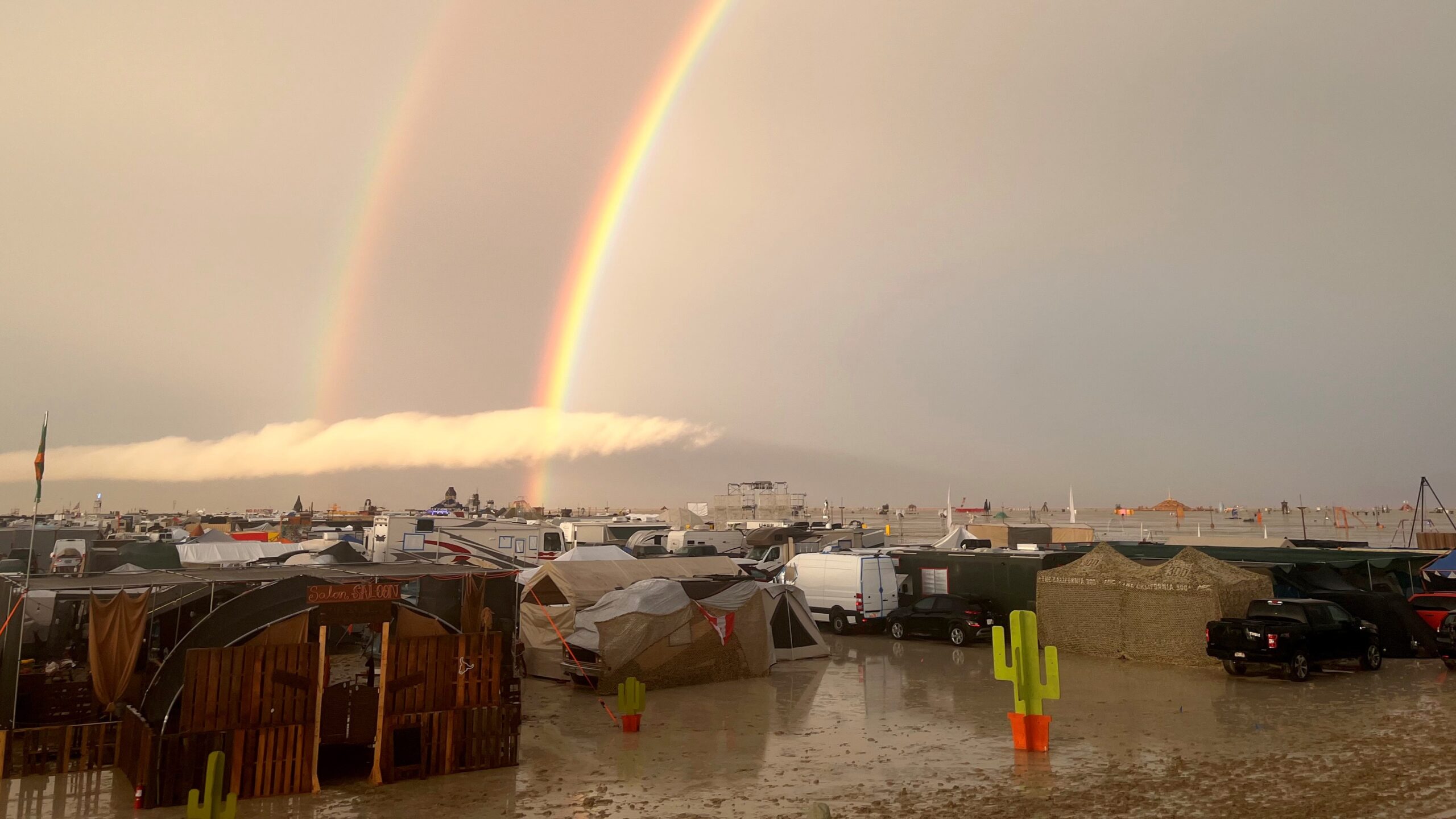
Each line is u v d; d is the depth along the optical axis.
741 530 62.94
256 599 12.84
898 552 34.75
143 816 10.95
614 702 18.70
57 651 19.41
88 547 33.50
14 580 14.77
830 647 27.88
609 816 10.77
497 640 13.62
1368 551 31.23
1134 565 25.14
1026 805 10.82
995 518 163.50
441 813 11.02
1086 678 21.17
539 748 14.56
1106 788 11.51
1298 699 18.05
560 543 41.88
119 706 14.30
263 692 12.01
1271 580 24.77
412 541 38.00
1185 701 17.97
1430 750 13.31
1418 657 23.95
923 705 18.11
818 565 32.44
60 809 11.26
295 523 82.38
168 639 17.83
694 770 13.04
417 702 12.95
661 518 77.88
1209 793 11.14
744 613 21.92
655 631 20.30
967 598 28.59
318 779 12.55
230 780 11.64
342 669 21.56
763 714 17.25
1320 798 10.76
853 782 12.16
